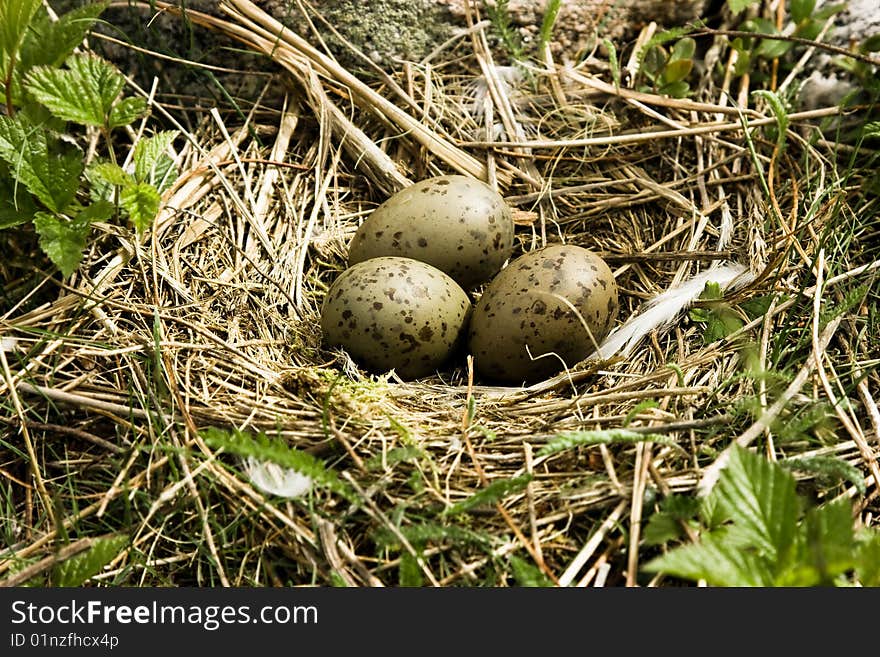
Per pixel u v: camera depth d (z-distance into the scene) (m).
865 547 0.35
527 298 0.47
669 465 0.42
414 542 0.39
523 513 0.40
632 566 0.38
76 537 0.41
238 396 0.44
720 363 0.46
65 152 0.51
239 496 0.41
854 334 0.48
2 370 0.43
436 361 0.48
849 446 0.42
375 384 0.45
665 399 0.44
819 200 0.53
